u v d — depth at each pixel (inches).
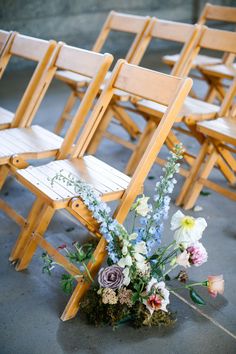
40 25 225.6
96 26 245.3
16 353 64.9
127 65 81.5
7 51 109.7
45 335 68.4
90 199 67.0
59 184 71.9
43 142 89.5
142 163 71.4
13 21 217.2
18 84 203.3
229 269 84.4
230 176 116.6
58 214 102.8
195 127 102.8
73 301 71.1
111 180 75.1
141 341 67.4
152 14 263.6
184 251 67.6
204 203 109.4
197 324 71.0
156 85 75.5
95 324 69.9
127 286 70.1
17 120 99.2
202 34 114.2
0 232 95.8
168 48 280.5
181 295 77.4
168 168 69.1
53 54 96.4
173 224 67.7
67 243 91.9
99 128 131.2
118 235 66.8
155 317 69.6
